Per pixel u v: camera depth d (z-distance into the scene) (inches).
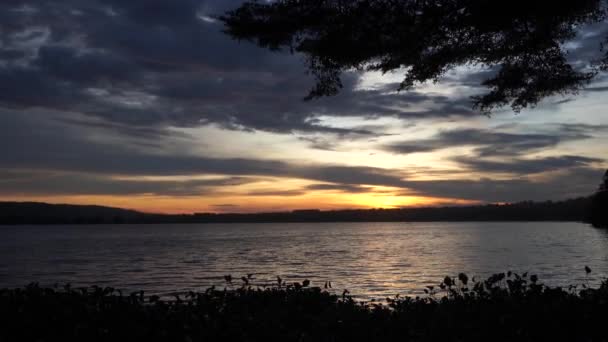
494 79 357.4
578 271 1373.0
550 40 318.3
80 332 200.8
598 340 214.5
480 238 4712.1
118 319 214.8
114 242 5108.3
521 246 3083.2
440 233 6958.7
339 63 309.0
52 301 233.8
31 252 3277.6
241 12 292.5
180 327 209.2
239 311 233.0
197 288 1119.0
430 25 291.0
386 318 233.5
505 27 288.4
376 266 1768.0
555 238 4212.6
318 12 284.2
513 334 216.4
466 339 213.8
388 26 290.7
